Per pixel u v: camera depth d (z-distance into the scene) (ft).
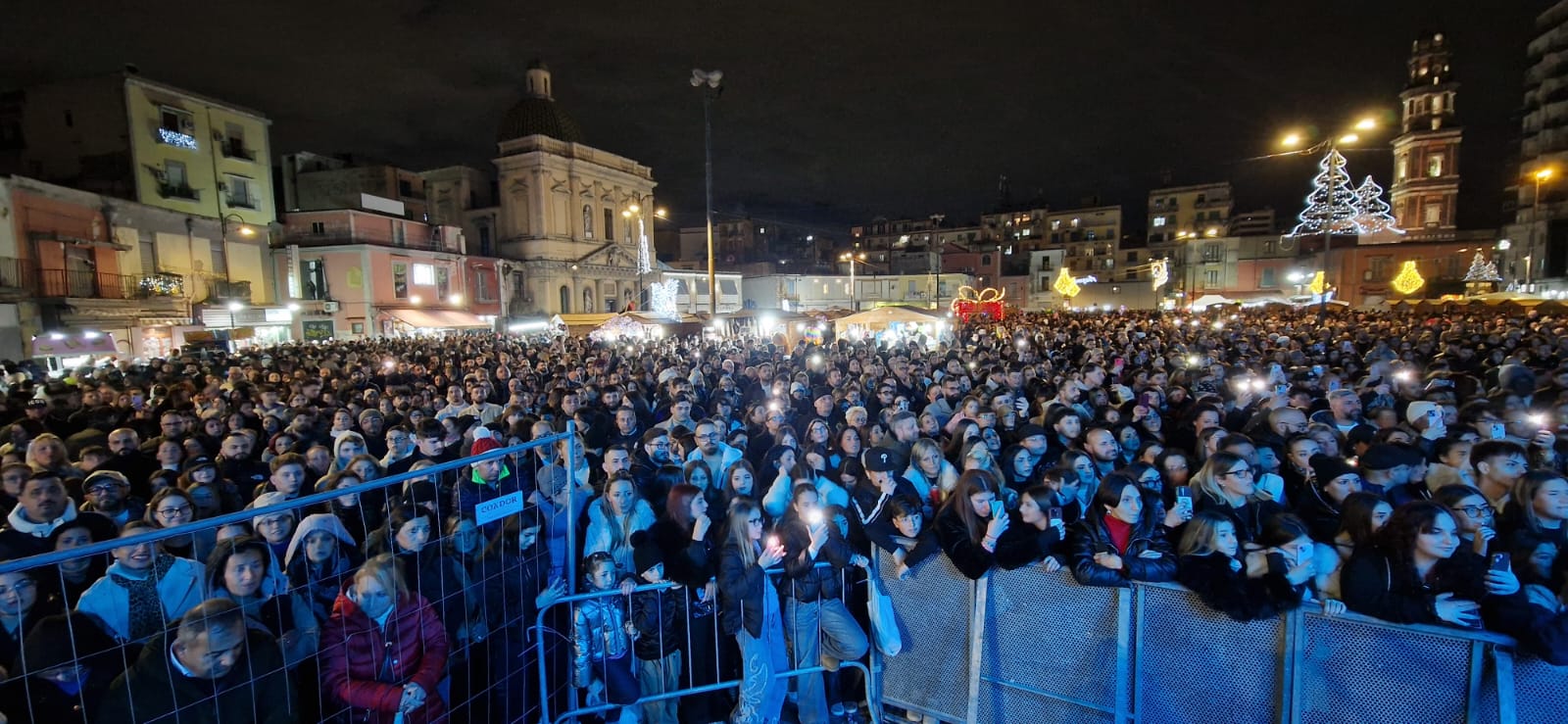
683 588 14.93
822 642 15.38
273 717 11.16
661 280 181.57
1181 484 17.93
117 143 90.07
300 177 151.53
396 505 15.79
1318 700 11.34
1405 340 53.57
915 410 32.27
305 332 108.88
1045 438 20.79
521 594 15.11
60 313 72.38
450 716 14.55
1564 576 11.87
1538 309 80.64
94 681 11.21
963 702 14.44
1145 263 259.39
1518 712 10.18
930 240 294.46
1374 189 164.45
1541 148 147.23
